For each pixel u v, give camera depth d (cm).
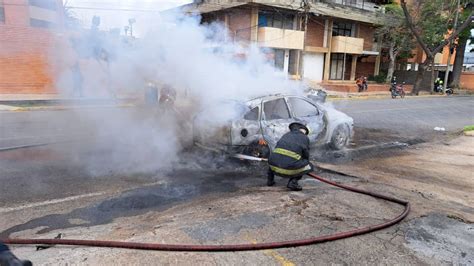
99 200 431
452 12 2773
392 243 339
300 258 304
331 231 356
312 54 2562
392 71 2964
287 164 471
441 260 312
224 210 404
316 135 682
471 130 1076
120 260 286
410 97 2533
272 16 2231
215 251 306
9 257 217
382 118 1336
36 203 414
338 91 2478
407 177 577
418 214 412
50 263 278
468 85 3697
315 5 2456
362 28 2916
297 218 386
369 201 450
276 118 621
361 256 312
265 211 403
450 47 2997
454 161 705
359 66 3041
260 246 314
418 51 3538
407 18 2530
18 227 352
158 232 340
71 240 312
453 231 371
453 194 498
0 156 609
